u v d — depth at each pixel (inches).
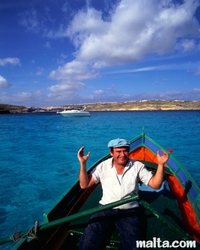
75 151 605.0
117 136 879.7
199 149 613.9
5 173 413.4
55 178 384.8
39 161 499.8
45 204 283.4
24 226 232.1
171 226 102.4
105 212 120.3
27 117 2596.0
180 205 168.1
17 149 638.5
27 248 101.8
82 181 121.3
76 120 1937.7
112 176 120.0
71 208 156.9
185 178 189.2
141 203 106.0
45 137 870.4
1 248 199.2
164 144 692.7
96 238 111.9
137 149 280.1
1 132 1053.8
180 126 1267.2
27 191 326.3
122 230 112.7
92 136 886.4
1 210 267.0
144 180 119.4
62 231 137.3
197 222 147.3
